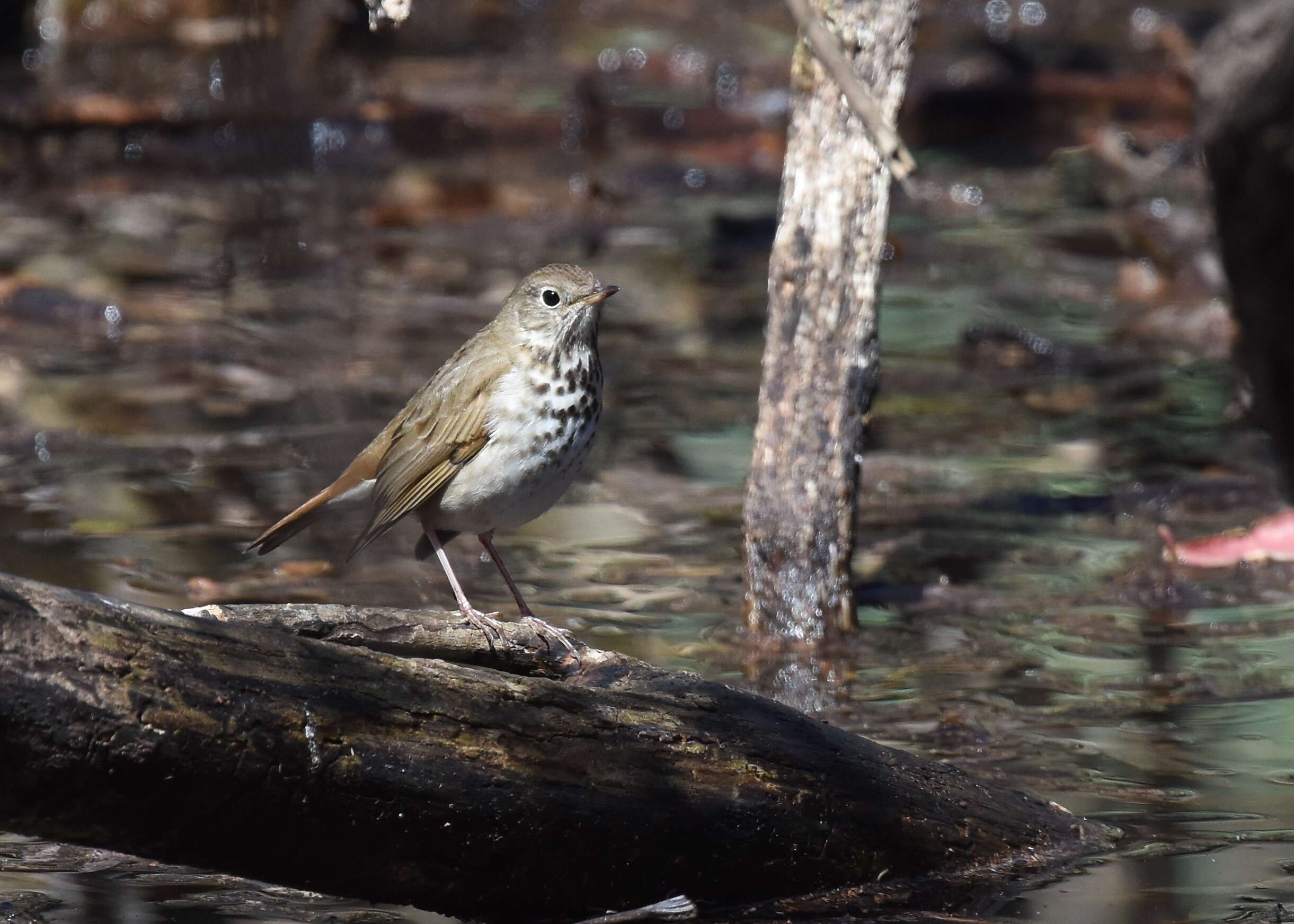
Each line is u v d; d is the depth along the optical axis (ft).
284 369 50.90
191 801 19.99
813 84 31.76
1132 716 30.01
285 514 39.99
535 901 22.44
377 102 80.12
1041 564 38.27
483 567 38.04
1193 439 46.73
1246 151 15.62
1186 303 61.16
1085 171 76.84
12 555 36.99
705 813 22.86
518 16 108.17
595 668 24.27
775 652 33.01
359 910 23.07
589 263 66.44
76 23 94.58
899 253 68.33
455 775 21.36
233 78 51.01
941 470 44.55
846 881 23.70
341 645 21.35
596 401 29.45
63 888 23.52
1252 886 23.43
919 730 29.37
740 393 51.55
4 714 18.74
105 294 58.49
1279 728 29.32
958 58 93.40
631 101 87.92
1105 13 105.60
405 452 29.19
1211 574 37.52
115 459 43.70
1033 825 24.95
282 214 57.16
